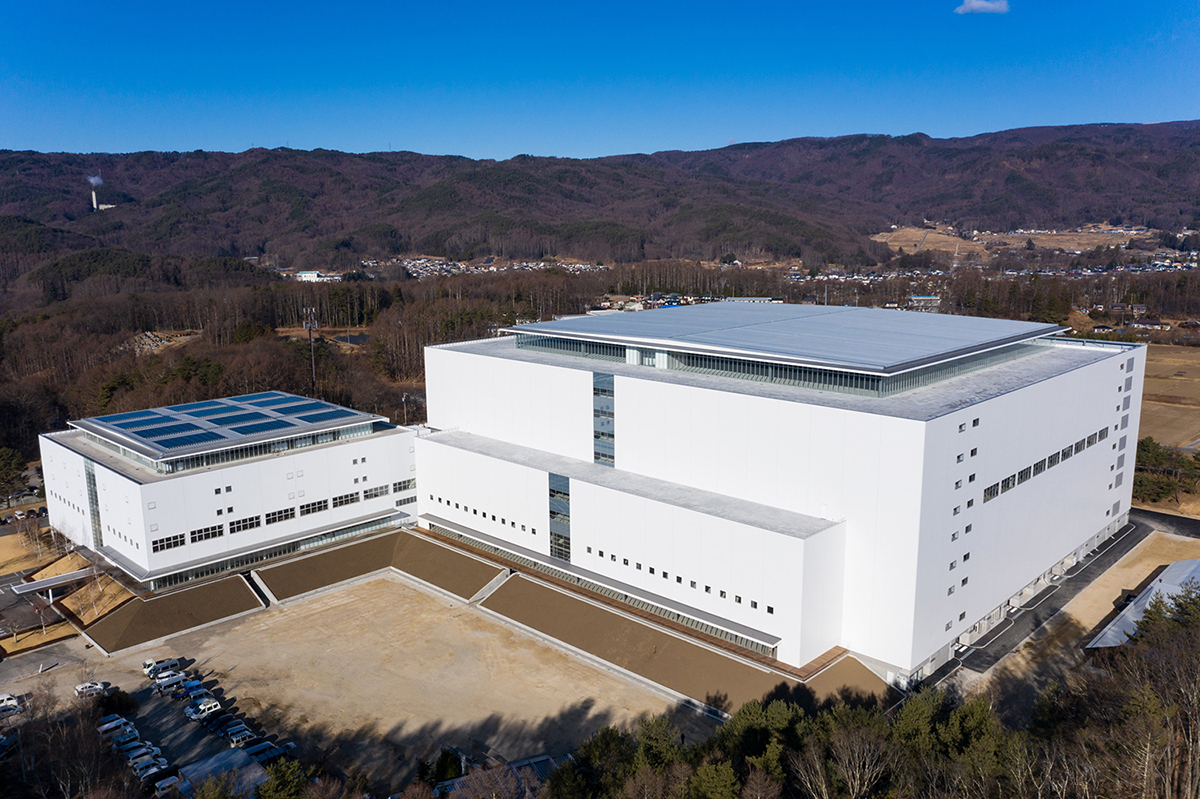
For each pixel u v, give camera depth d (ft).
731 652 226.99
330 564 308.60
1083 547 306.35
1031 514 261.85
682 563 241.35
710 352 275.18
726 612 231.91
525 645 252.83
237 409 353.10
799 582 211.82
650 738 170.19
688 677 223.51
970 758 152.35
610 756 168.86
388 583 302.86
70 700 222.69
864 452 216.95
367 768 193.06
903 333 299.58
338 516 323.57
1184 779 152.76
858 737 156.56
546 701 220.84
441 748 200.64
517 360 315.78
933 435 207.10
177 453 284.41
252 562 303.07
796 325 324.60
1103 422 301.84
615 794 150.92
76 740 195.11
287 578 296.30
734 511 235.40
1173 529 336.08
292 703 222.07
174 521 278.46
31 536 352.90
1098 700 183.62
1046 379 257.34
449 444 323.57
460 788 170.50
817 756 152.66
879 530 217.15
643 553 252.42
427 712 216.54
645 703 218.59
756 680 215.10
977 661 233.35
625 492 254.68
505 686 228.84
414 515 346.95
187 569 281.13
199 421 328.90
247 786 181.68
